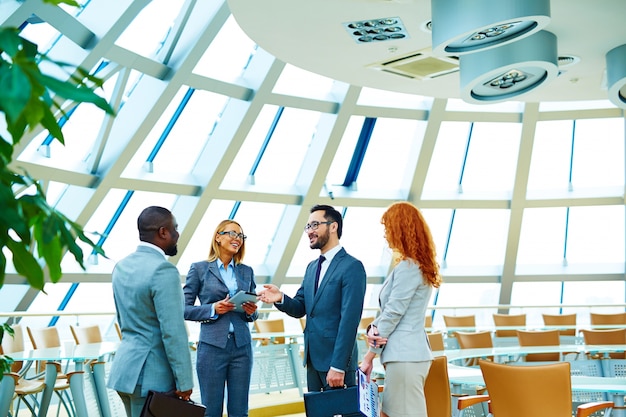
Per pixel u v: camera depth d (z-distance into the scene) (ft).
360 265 14.49
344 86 40.57
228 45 36.40
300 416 28.09
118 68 31.40
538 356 27.96
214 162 40.19
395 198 48.29
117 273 12.26
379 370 17.33
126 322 12.09
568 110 44.52
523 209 48.93
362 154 47.75
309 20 22.97
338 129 42.34
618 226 52.85
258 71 37.52
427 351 12.71
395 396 12.50
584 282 54.49
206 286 15.96
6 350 22.71
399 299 12.59
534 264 53.62
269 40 24.94
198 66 36.06
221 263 16.33
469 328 36.24
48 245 3.96
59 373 23.16
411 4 21.49
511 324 40.01
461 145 49.24
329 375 13.76
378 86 30.35
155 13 31.83
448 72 28.12
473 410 19.11
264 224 47.55
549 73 24.54
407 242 12.87
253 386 28.53
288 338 35.73
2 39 3.54
